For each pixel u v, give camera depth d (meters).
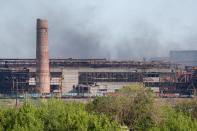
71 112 134.88
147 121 154.50
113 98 161.25
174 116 152.12
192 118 169.50
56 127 126.75
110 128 123.75
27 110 134.38
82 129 121.38
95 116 129.25
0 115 135.00
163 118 153.50
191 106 176.25
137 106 156.62
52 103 153.12
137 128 155.38
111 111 159.88
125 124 157.50
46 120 130.50
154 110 154.75
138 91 159.38
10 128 124.50
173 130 130.25
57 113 134.50
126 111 157.62
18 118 129.25
